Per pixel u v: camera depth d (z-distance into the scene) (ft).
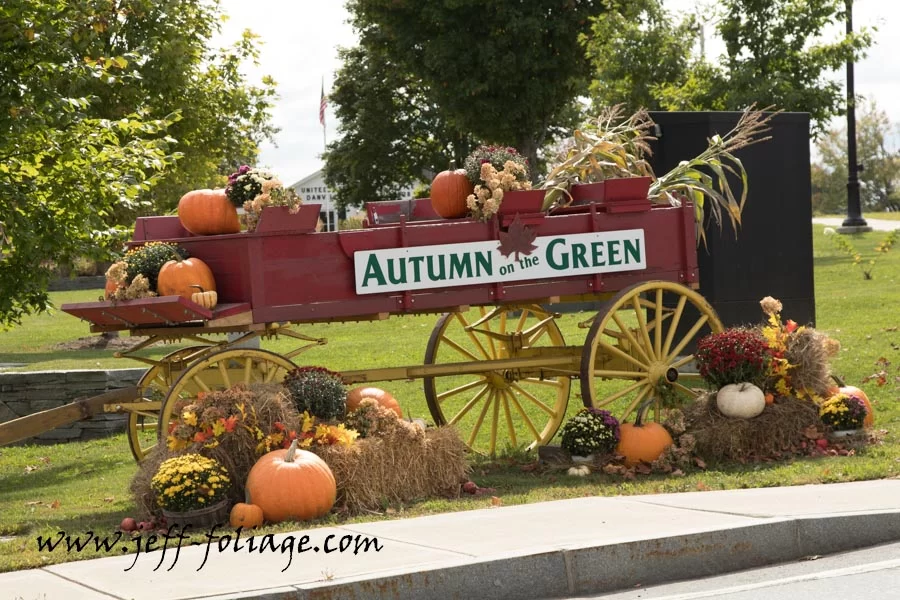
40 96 44.78
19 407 52.60
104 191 48.91
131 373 52.85
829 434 34.45
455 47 119.65
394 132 192.24
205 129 75.97
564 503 27.02
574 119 158.71
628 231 36.47
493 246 34.24
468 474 33.83
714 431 33.81
